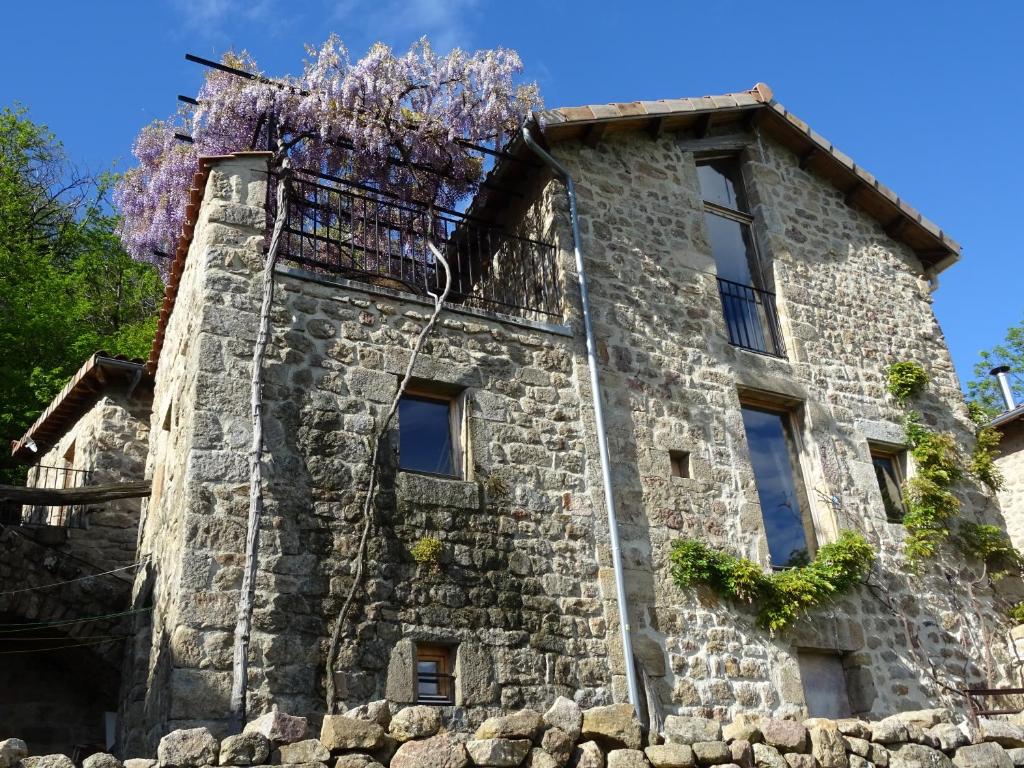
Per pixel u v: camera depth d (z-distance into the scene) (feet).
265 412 26.55
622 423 32.40
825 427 36.99
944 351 42.96
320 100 38.01
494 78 38.81
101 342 64.69
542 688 27.02
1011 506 47.93
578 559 29.40
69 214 80.89
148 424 42.27
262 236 28.96
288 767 16.10
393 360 29.32
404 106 40.11
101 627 32.22
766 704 30.12
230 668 23.29
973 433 41.60
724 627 30.68
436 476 28.71
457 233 37.99
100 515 40.01
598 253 35.14
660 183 38.22
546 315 33.88
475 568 27.68
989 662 35.45
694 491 32.58
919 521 36.94
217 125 40.81
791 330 38.24
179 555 24.11
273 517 25.39
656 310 35.32
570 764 17.97
